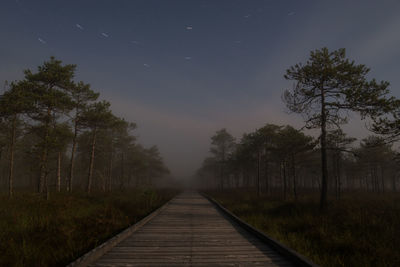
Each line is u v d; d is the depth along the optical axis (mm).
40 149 15883
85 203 13117
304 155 24938
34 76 17188
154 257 4543
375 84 12180
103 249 4703
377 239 6910
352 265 5188
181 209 13844
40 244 5488
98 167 34312
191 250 5074
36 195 14812
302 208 12828
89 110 20797
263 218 10547
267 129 26703
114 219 8453
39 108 16766
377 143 11609
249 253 4887
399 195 24016
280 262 4336
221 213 12141
